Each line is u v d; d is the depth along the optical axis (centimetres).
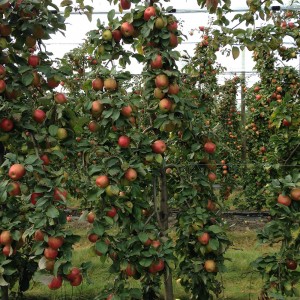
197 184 250
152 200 273
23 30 204
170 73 216
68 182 385
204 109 257
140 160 226
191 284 261
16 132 203
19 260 246
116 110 211
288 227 221
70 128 214
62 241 183
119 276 226
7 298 210
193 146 248
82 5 250
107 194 205
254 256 420
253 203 630
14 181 187
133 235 228
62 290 348
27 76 200
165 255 218
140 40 236
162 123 226
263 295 235
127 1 238
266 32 261
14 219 204
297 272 228
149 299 272
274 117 257
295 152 261
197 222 237
